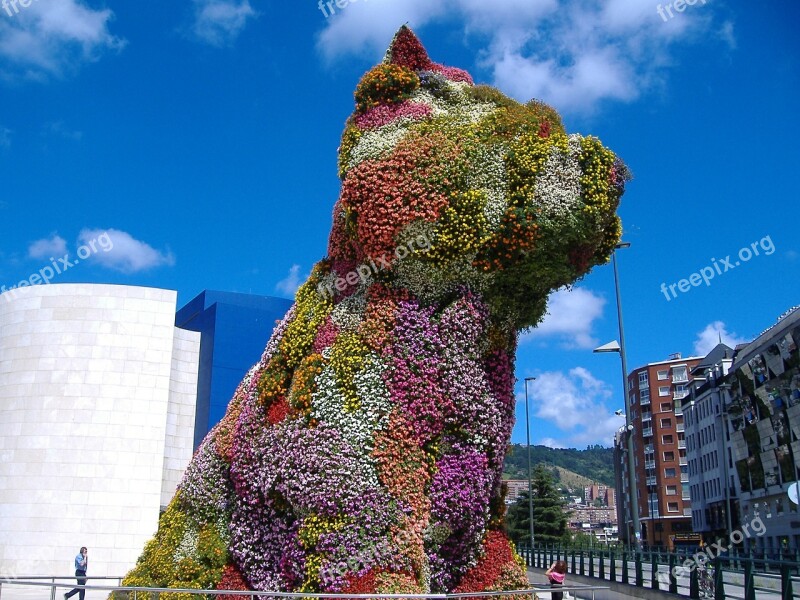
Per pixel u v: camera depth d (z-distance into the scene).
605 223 9.36
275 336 10.53
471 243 8.84
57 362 25.77
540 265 9.05
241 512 9.76
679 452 77.44
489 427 9.09
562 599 12.87
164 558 10.45
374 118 9.69
